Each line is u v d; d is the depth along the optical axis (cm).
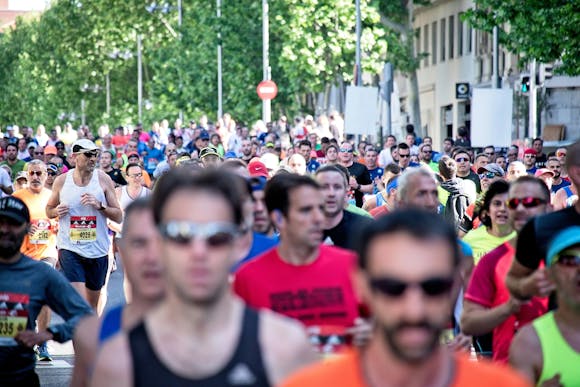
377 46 7856
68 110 13325
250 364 732
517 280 1191
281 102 8988
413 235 653
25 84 14525
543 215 1189
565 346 970
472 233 1608
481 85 8306
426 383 663
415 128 8081
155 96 10338
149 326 733
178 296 727
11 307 1302
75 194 2325
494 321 1210
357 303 1105
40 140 8025
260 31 8925
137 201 989
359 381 666
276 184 1114
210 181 736
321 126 6600
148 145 6512
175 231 721
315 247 1109
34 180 2427
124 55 12300
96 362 732
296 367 738
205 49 9419
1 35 15875
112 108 12788
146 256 976
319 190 1112
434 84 9456
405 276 651
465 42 8719
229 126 7981
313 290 1102
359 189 3550
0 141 5541
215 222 724
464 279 1456
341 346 1082
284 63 7975
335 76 8269
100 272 2361
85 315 1310
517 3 4181
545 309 1264
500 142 4375
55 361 2147
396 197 1520
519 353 978
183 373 727
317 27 7944
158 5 11544
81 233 2334
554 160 3212
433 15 9419
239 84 8931
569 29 4034
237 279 1114
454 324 1455
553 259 964
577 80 6925
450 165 2503
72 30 11938
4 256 1305
